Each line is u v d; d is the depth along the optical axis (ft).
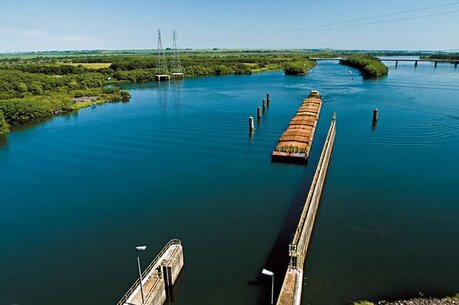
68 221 180.34
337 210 181.57
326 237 157.69
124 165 256.93
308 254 145.48
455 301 118.21
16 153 289.53
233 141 307.78
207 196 204.85
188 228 170.71
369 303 118.21
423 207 182.80
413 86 574.56
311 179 227.20
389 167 238.07
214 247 154.40
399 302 118.42
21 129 367.66
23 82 546.67
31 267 145.69
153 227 172.45
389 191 201.77
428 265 137.49
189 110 437.17
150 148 294.05
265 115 400.47
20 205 198.49
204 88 629.92
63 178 235.61
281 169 244.22
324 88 576.61
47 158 275.39
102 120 397.39
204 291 128.26
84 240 163.32
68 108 450.30
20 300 127.44
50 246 159.33
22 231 172.14
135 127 361.30
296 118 327.67
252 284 130.93
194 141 310.24
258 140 309.63
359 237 157.38
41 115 415.85
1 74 555.28
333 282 128.88
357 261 140.56
